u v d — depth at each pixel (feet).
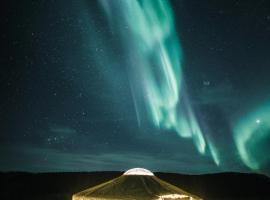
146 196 29.68
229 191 88.07
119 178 32.91
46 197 71.56
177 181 93.40
